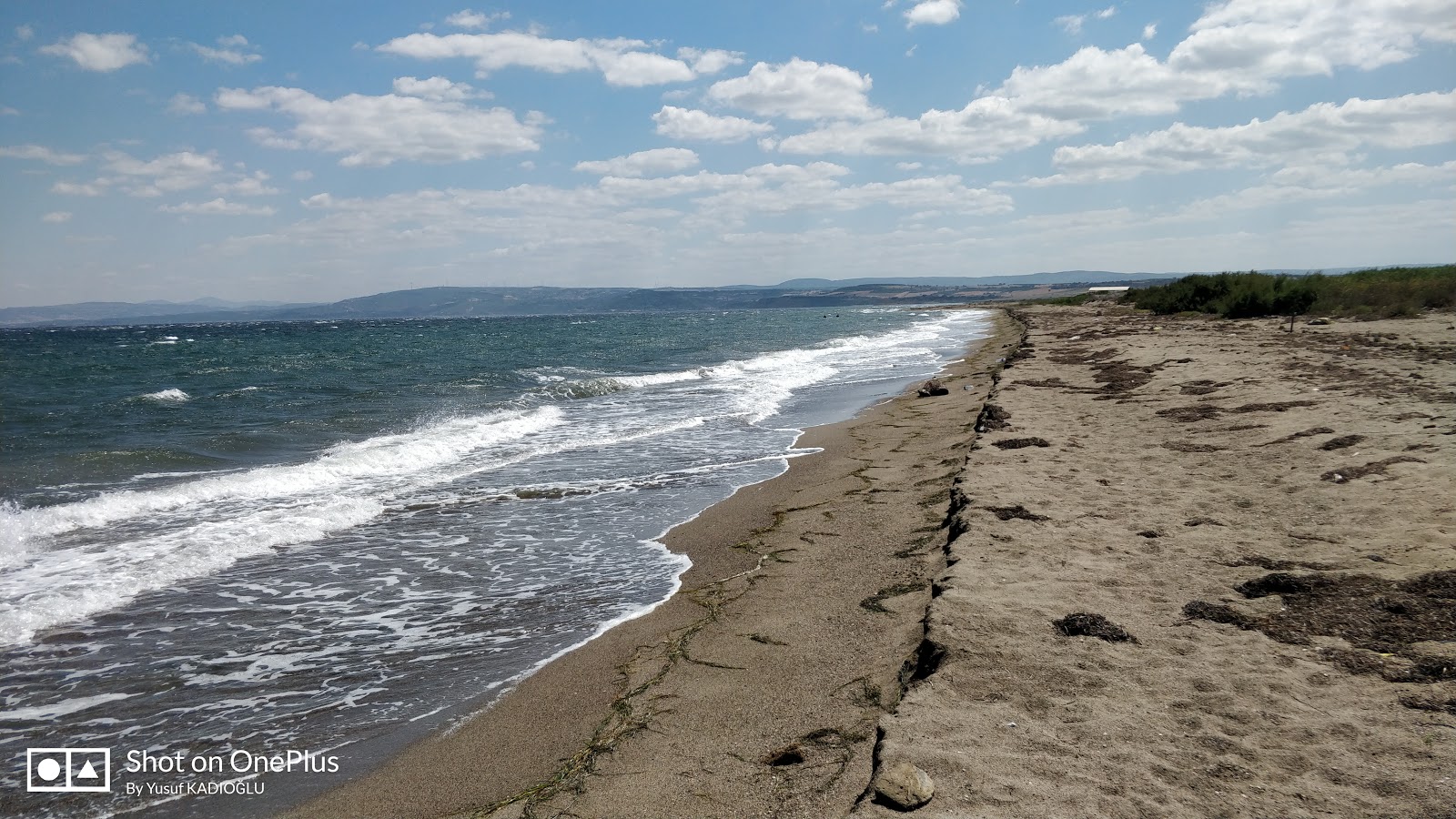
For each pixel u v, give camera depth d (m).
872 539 7.70
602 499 10.52
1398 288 32.81
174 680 5.59
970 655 4.52
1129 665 4.36
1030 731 3.77
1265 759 3.46
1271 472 8.12
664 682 5.10
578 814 3.72
